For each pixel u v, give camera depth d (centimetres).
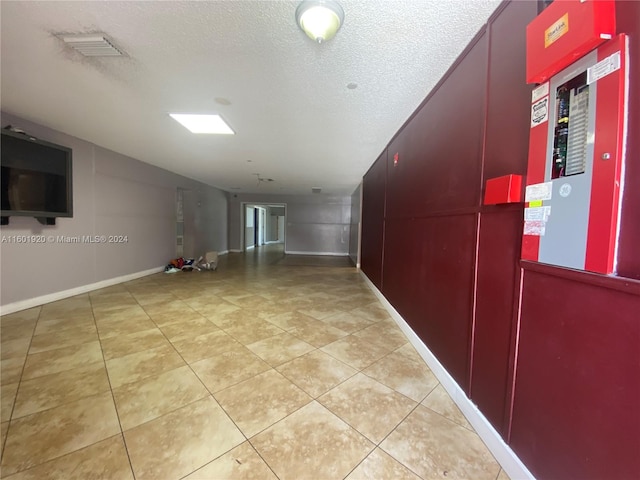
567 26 85
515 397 117
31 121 300
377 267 414
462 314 162
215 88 215
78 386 176
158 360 212
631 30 73
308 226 992
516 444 116
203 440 134
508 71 124
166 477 114
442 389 181
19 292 312
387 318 318
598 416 82
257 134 325
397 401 167
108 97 236
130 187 477
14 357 212
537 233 103
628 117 74
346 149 382
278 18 139
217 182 732
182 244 680
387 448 132
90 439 133
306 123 285
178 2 130
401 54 167
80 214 382
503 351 125
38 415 149
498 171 131
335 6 127
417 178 240
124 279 477
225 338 255
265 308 350
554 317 98
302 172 565
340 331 277
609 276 78
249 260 810
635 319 72
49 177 316
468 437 140
